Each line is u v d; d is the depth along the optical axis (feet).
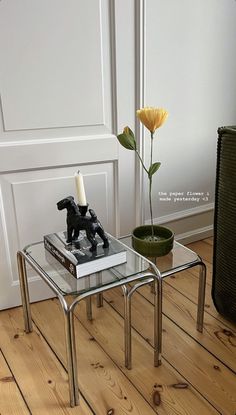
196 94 7.20
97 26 5.56
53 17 5.22
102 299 6.21
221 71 7.36
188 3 6.50
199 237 8.33
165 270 4.90
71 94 5.67
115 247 4.84
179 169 7.54
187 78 6.97
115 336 5.57
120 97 6.06
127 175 6.57
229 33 7.20
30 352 5.28
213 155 7.93
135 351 5.26
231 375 4.83
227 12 7.02
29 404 4.48
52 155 5.76
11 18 4.98
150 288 6.67
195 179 7.86
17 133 5.48
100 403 4.47
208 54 7.06
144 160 6.86
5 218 5.75
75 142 5.88
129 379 4.80
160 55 6.50
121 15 5.67
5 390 4.68
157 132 6.95
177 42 6.61
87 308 5.84
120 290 6.66
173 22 6.45
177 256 5.29
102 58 5.75
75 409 4.40
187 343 5.39
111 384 4.74
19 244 5.99
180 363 5.04
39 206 5.95
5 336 5.59
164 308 6.14
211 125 7.64
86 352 5.25
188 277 7.00
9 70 5.16
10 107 5.32
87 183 6.24
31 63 5.27
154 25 6.25
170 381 4.76
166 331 5.63
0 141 5.41
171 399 4.51
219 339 5.46
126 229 6.91
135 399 4.52
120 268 4.73
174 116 7.07
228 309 5.60
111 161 6.33
